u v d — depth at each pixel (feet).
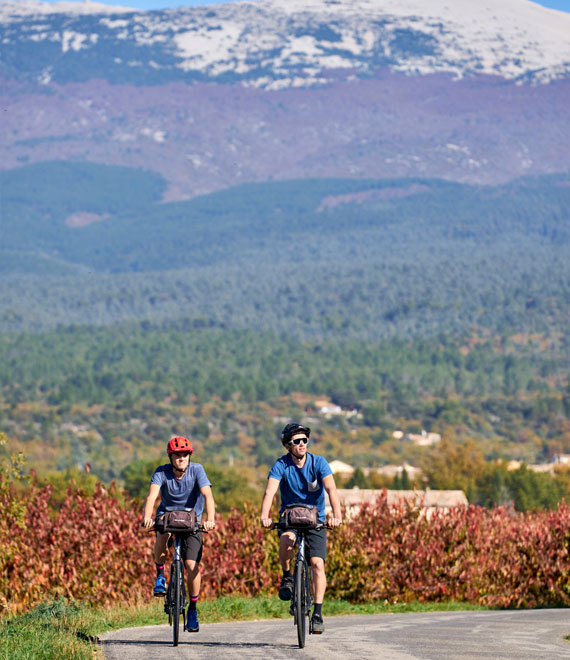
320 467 97.81
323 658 84.07
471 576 212.23
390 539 207.00
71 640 94.53
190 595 103.86
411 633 112.78
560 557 220.23
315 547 97.71
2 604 172.04
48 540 187.52
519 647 94.32
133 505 200.95
